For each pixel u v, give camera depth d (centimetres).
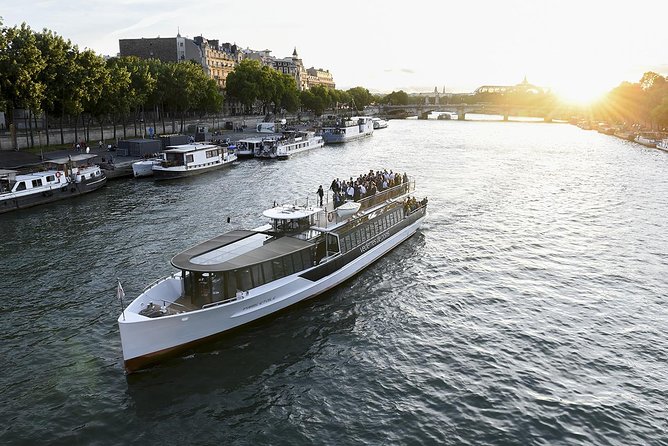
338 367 2781
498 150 13438
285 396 2525
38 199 6450
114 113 10538
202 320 2878
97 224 5506
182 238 4953
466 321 3312
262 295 3153
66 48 8931
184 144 10838
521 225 5638
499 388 2584
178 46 18700
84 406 2414
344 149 13638
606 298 3688
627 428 2302
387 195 4662
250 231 3716
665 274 4169
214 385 2605
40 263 4262
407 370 2750
